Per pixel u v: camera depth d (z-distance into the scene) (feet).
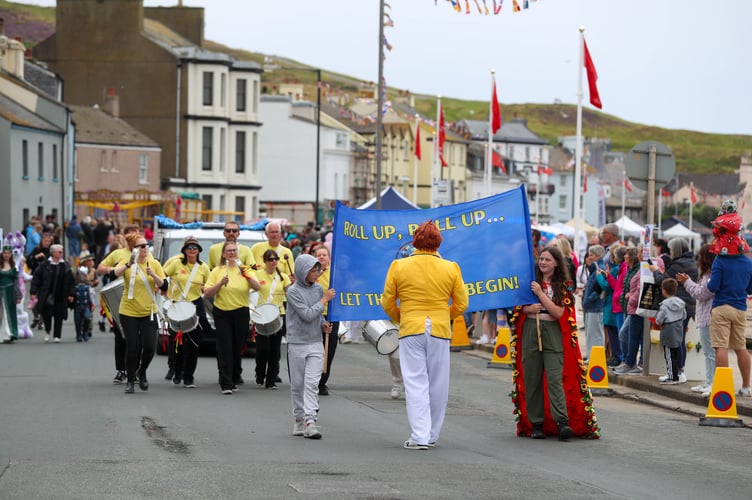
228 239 53.36
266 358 55.36
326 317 42.01
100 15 256.73
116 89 256.73
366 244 42.16
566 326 40.86
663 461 36.78
